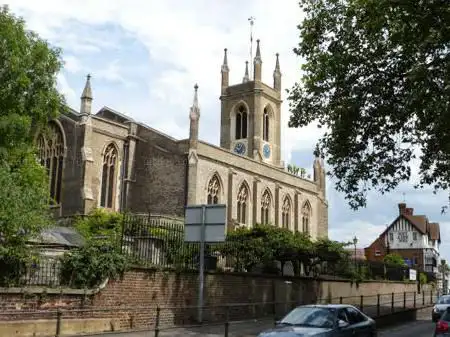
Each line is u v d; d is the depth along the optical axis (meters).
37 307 15.74
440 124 19.56
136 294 18.97
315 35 24.83
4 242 16.33
